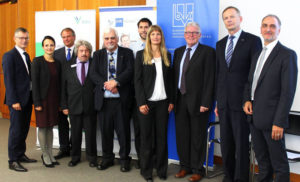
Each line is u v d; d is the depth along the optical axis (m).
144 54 2.73
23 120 3.14
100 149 3.66
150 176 2.81
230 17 2.50
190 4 3.09
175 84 2.89
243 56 2.48
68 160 3.44
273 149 2.20
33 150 3.83
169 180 2.85
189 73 2.76
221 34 3.34
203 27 3.06
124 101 2.99
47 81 3.08
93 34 3.63
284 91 2.08
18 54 3.04
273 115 2.15
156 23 3.29
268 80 2.17
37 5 5.00
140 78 2.74
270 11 2.94
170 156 3.40
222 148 2.66
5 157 3.52
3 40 6.08
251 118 2.34
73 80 3.08
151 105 2.73
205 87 2.75
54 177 2.89
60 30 3.79
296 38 2.79
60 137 3.55
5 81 2.96
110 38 2.91
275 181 2.24
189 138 2.94
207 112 2.82
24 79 3.07
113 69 2.99
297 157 2.47
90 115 3.13
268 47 2.25
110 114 3.01
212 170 3.16
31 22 5.19
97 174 2.99
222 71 2.59
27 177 2.88
